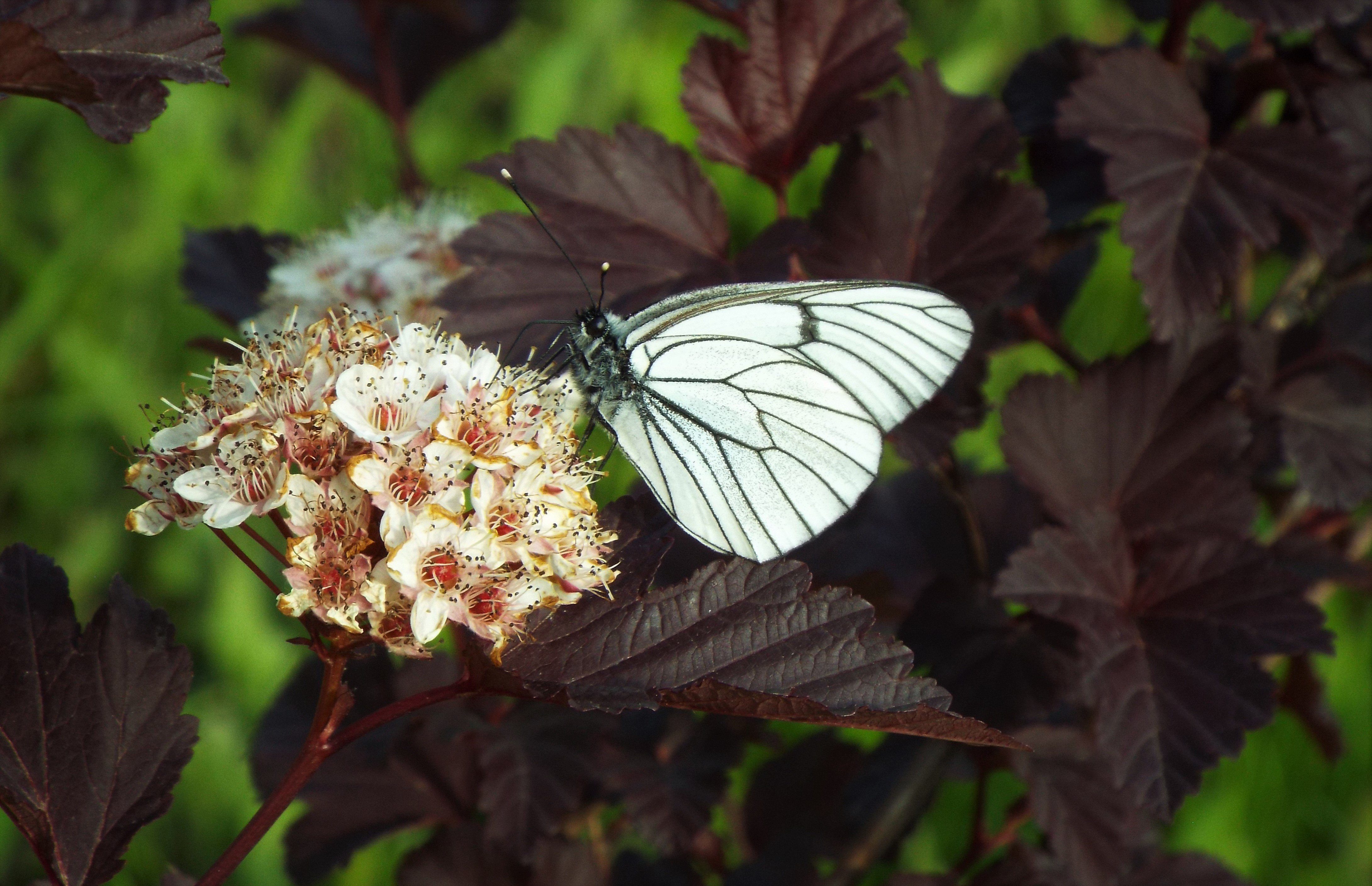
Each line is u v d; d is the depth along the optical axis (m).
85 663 0.38
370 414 0.38
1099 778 0.43
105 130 0.37
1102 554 0.41
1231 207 0.41
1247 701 0.40
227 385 0.39
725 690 0.37
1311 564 0.43
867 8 0.42
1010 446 0.42
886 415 0.42
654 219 0.42
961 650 0.42
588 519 0.39
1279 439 0.43
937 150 0.42
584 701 0.38
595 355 0.41
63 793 0.38
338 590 0.38
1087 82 0.42
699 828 0.43
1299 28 0.42
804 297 0.42
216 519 0.38
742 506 0.42
